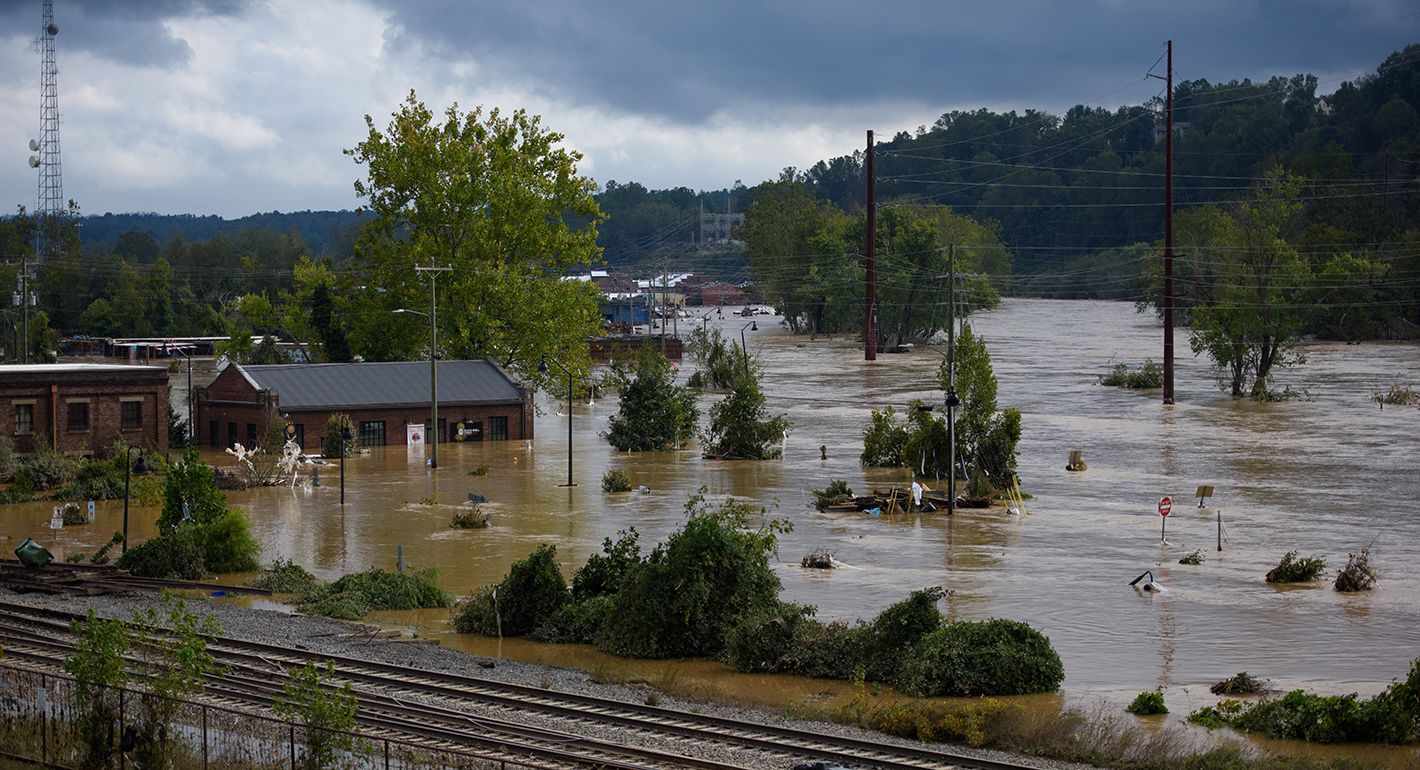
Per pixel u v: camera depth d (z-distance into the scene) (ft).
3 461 234.17
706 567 122.72
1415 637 124.36
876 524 192.24
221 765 81.46
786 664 114.62
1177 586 148.05
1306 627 128.67
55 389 248.93
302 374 301.22
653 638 120.37
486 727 91.97
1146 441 294.66
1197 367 492.95
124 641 86.38
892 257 648.38
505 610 129.49
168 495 171.53
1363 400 375.45
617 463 267.39
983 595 143.23
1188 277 588.91
